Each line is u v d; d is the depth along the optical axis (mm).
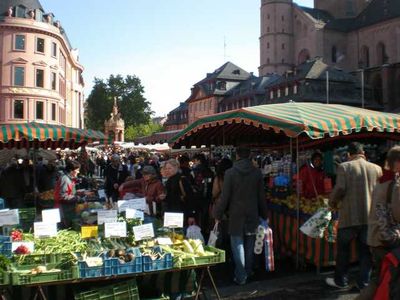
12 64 55250
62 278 4828
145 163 19703
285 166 13227
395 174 4703
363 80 62188
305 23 80938
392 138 10266
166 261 5281
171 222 6172
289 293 6516
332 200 6320
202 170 10328
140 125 93562
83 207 8859
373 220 4820
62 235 6281
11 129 10250
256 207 6875
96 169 32875
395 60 68625
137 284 5688
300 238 7770
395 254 3887
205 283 7090
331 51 77625
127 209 6719
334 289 6641
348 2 81938
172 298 5879
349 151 6453
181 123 105000
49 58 58188
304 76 59625
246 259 6996
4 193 12742
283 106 8422
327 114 7562
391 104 61719
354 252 7742
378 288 3945
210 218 9609
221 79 88562
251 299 6297
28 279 4707
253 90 79188
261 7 88125
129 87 97250
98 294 5105
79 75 88938
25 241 5809
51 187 14227
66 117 72250
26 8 56938
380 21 71188
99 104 93562
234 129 11266
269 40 86000
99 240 6164
